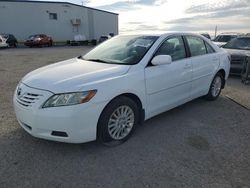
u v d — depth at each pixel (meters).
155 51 4.03
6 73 9.30
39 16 34.75
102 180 2.79
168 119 4.58
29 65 11.77
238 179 2.83
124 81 3.46
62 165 3.05
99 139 3.43
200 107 5.29
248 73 7.70
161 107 4.16
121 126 3.58
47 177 2.82
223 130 4.14
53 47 29.78
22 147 3.44
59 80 3.24
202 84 5.14
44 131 3.13
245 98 6.04
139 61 3.81
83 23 40.00
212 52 5.44
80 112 3.05
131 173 2.92
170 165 3.09
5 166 3.00
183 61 4.49
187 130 4.11
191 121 4.50
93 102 3.12
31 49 25.05
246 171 2.99
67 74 3.44
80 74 3.40
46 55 17.59
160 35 4.34
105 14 44.41
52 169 2.96
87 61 4.13
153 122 4.43
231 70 8.70
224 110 5.12
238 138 3.86
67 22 37.88
